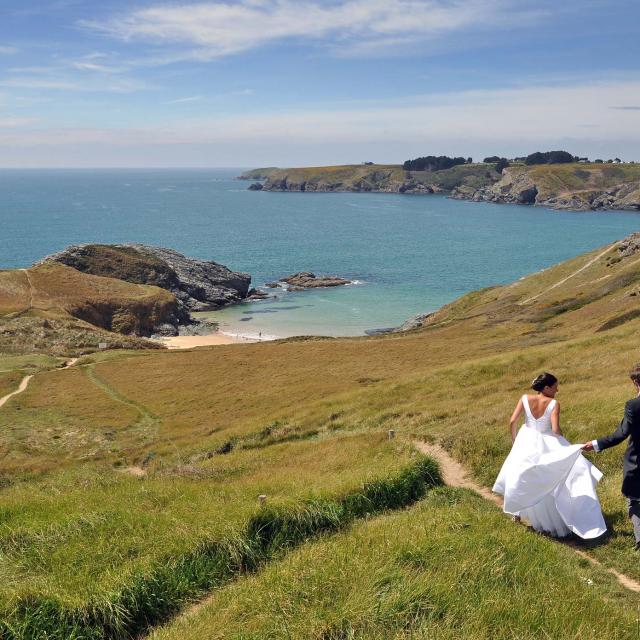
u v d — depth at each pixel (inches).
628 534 376.5
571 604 285.4
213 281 6466.5
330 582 309.7
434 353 2632.9
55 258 6117.1
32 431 1948.8
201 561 355.3
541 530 390.0
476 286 6697.8
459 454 620.7
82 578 329.4
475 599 285.9
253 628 278.4
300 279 6919.3
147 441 1711.4
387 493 465.1
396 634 258.4
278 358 2923.2
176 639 279.7
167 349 4067.4
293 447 966.4
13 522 430.3
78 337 4015.8
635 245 4133.9
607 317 2591.0
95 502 491.2
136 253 6574.8
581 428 626.5
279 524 398.3
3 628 287.0
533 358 1434.5
